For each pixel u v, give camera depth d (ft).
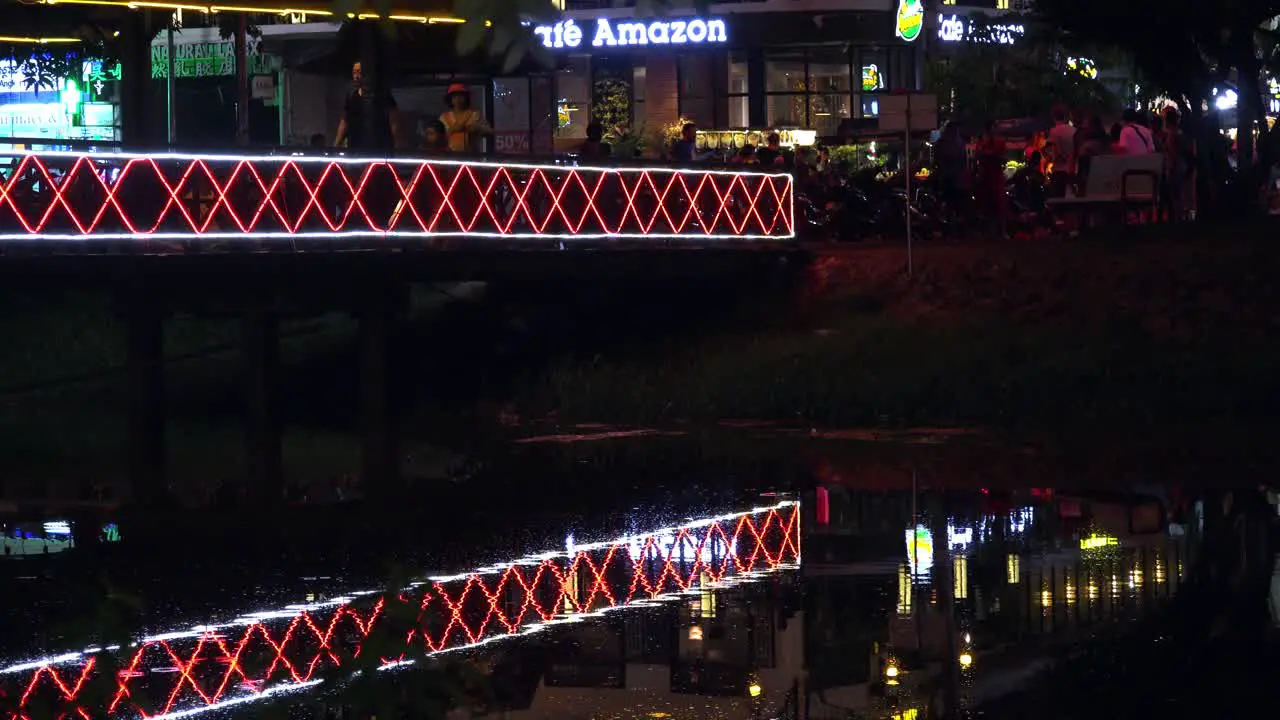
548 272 100.63
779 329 107.04
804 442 87.56
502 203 98.78
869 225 127.44
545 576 56.85
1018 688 41.27
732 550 60.29
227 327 119.44
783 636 47.26
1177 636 45.98
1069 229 127.54
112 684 30.63
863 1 214.48
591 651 46.29
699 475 78.07
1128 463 77.71
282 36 209.67
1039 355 96.58
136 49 89.66
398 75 110.73
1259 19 120.57
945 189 127.95
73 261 86.17
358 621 50.47
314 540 65.57
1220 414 88.84
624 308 112.37
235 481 81.92
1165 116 120.26
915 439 87.15
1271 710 39.14
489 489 76.33
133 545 65.36
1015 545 59.26
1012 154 189.98
